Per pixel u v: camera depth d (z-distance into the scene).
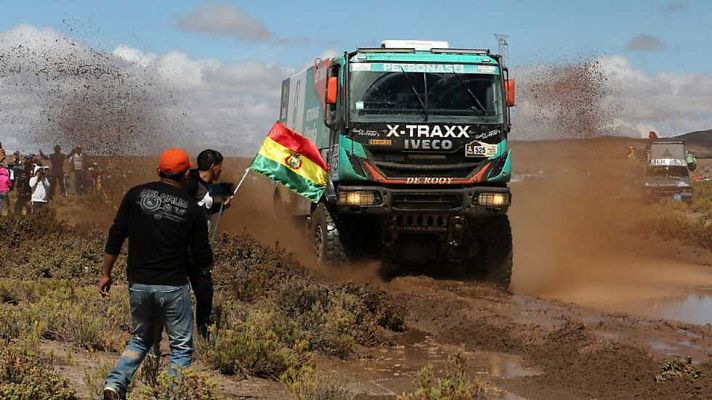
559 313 11.55
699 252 21.22
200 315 8.38
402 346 10.02
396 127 13.59
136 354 6.23
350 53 13.83
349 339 9.48
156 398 6.12
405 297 12.74
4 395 5.92
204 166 8.46
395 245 14.67
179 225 6.13
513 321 10.97
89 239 14.55
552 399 7.54
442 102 13.80
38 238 15.05
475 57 14.13
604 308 13.07
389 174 13.66
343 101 13.63
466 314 11.52
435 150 13.67
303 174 10.58
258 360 7.96
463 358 8.19
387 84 13.76
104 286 6.32
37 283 11.41
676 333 10.25
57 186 31.06
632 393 7.60
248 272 12.38
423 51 14.09
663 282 16.56
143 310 6.17
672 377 7.90
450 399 7.03
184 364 6.23
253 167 10.52
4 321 8.48
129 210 6.20
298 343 8.67
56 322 8.86
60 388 6.29
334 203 14.34
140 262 6.12
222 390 7.29
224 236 14.19
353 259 14.41
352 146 13.55
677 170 37.00
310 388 7.22
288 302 10.62
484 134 13.83
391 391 7.80
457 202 13.79
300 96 17.61
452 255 14.92
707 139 124.44
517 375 8.51
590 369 8.44
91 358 7.92
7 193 23.73
